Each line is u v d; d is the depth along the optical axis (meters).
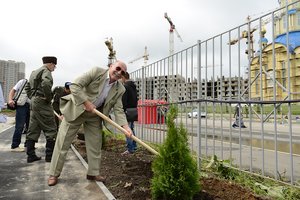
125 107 6.55
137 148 6.77
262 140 3.99
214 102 4.70
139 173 4.44
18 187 3.91
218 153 6.72
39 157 5.69
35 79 5.48
